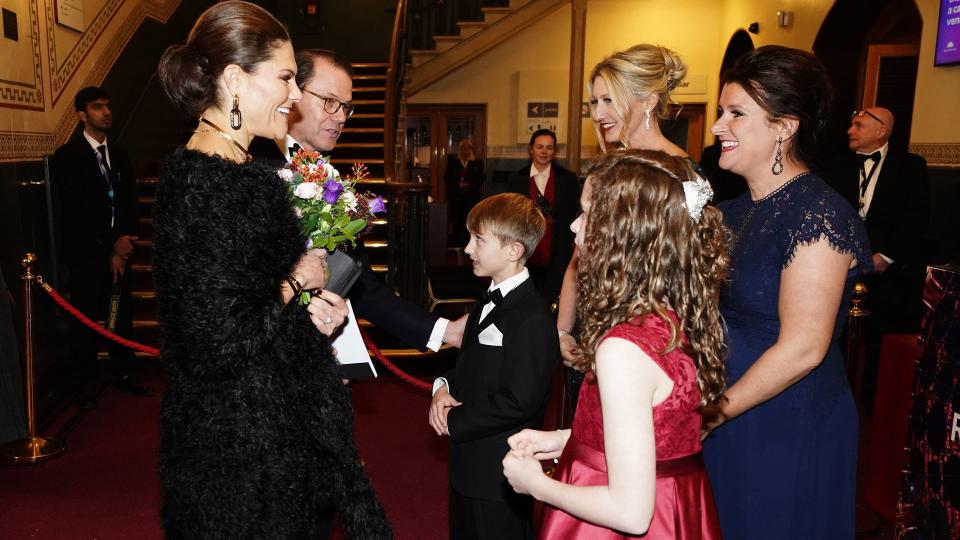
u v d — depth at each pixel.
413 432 4.12
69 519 3.04
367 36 11.44
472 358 2.10
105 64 5.58
